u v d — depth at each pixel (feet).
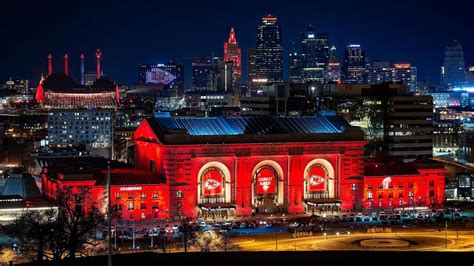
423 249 636.48
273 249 632.79
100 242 588.09
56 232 501.15
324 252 425.28
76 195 628.69
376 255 412.57
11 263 404.98
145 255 416.05
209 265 387.55
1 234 652.07
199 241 636.48
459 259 397.39
